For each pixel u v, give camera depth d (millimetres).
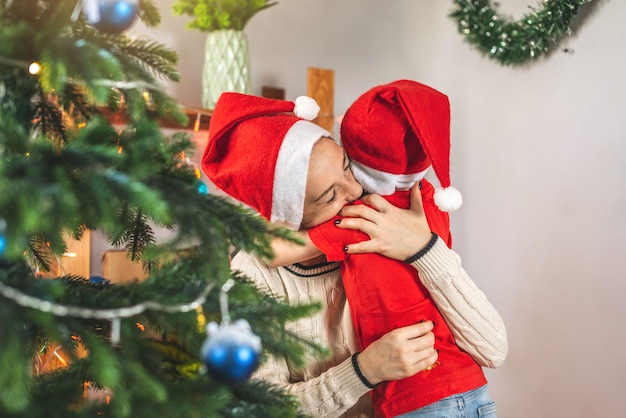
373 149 1153
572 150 2061
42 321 630
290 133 1114
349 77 2520
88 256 1718
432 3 2496
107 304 706
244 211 792
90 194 635
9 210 576
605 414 1972
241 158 1136
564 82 2074
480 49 2254
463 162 2457
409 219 1179
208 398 660
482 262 2396
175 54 871
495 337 1222
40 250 958
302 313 787
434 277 1165
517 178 2256
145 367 732
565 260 2098
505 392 2307
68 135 857
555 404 2131
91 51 691
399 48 2570
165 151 757
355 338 1260
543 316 2172
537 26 2014
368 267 1174
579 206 2045
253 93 2375
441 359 1190
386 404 1191
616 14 1909
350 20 2512
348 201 1171
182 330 734
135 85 736
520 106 2230
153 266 932
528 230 2223
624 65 1892
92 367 666
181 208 713
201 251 722
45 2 768
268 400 759
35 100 827
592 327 2012
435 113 1131
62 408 658
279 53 2410
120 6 688
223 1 1963
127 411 616
